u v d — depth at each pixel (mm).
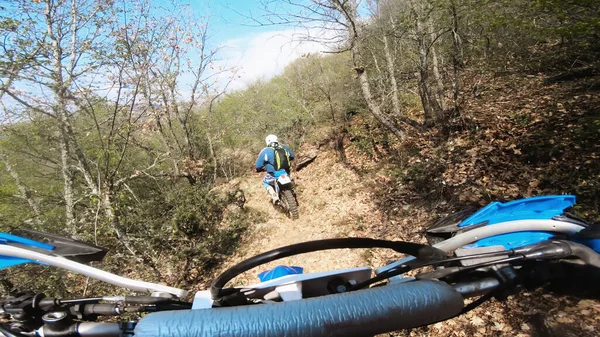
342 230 7137
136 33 7172
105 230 6543
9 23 5266
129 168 9781
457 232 2119
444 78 11648
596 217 4594
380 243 1571
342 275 1889
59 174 8398
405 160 8609
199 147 12688
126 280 1796
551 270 1873
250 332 1139
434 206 6602
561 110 7414
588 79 8875
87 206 7355
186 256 6613
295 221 8180
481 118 8477
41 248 1852
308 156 11367
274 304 1263
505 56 11609
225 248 7719
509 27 8828
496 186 6109
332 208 8148
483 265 1765
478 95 10375
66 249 1861
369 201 7785
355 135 10898
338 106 12852
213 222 7980
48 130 7133
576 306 3414
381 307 1228
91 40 6285
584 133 6117
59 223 7258
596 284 1764
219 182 12125
